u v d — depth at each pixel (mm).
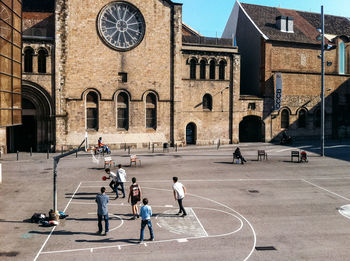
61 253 12086
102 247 12617
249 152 35406
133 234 13867
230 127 41375
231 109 41188
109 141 36406
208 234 13891
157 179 23281
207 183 22266
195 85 39625
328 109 47312
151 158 31438
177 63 38469
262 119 43094
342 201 18578
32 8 38250
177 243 13000
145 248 12555
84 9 35281
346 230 14422
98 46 35969
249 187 21344
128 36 37000
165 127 38750
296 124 45344
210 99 40531
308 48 45188
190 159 31000
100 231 13852
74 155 32844
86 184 21719
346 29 51656
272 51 43250
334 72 47188
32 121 36500
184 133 39406
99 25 35750
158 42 37938
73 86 35312
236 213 16484
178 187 16094
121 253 12109
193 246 12742
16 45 24031
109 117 36750
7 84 22422
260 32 43688
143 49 37500
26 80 33844
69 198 18703
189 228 14539
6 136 34312
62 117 35031
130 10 36938
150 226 13164
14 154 33500
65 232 14031
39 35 34875
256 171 26000
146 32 37469
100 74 36188
